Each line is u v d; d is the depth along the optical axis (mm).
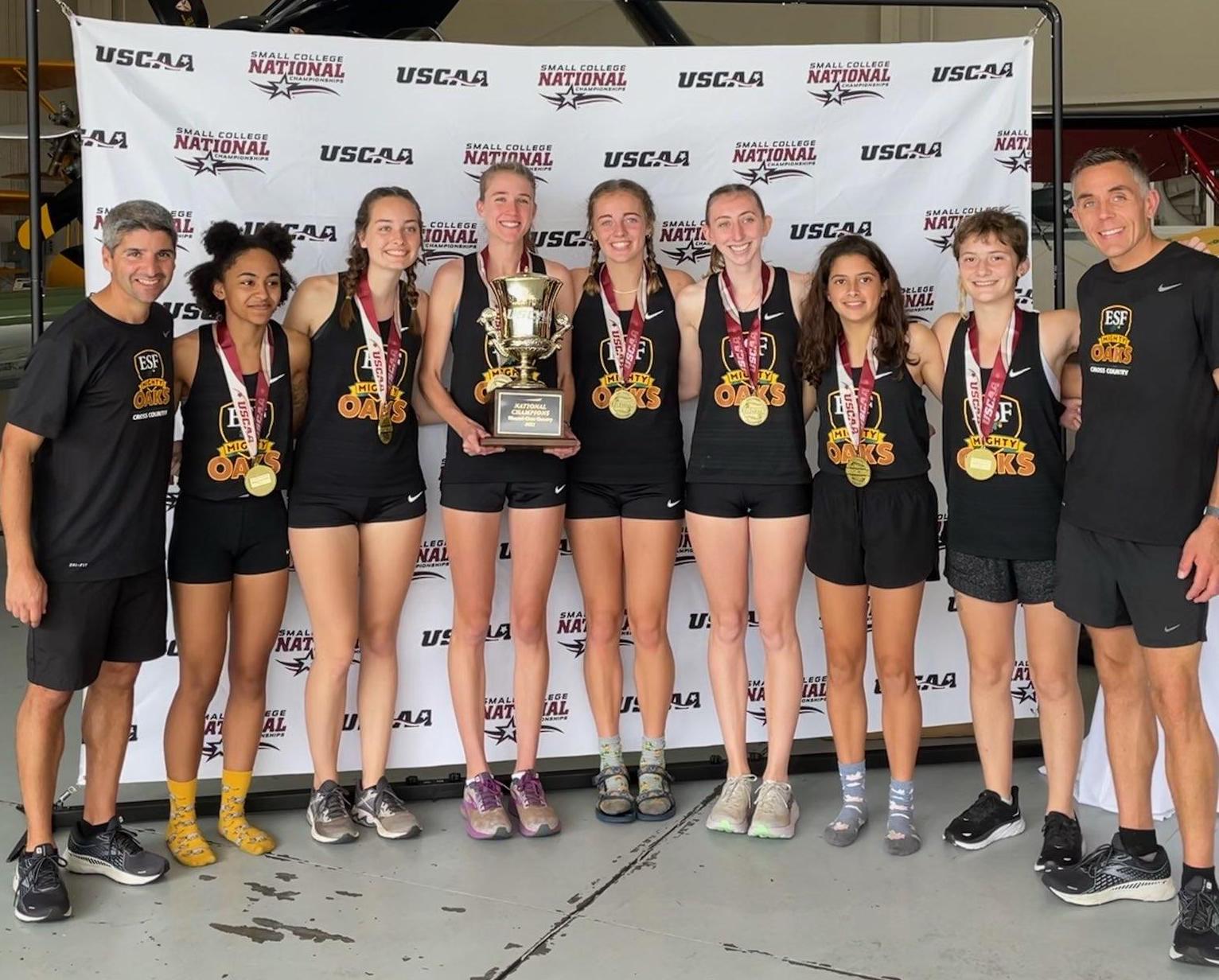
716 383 3021
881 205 3494
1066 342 2773
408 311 2990
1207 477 2375
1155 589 2398
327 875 2842
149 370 2594
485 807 3061
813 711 3619
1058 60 3439
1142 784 2641
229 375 2781
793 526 3010
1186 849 2416
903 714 2979
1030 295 3529
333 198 3289
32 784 2600
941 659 3662
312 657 3354
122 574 2580
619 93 3389
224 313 2826
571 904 2682
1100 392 2484
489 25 9516
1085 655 4656
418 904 2682
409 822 3057
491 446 2887
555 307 3068
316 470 2902
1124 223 2406
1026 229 2809
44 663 2541
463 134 3340
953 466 2879
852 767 3057
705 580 3090
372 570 3010
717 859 2936
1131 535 2412
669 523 3096
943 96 3473
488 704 3488
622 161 3412
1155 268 2406
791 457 3002
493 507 3000
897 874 2846
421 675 3436
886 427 2877
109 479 2543
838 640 2984
